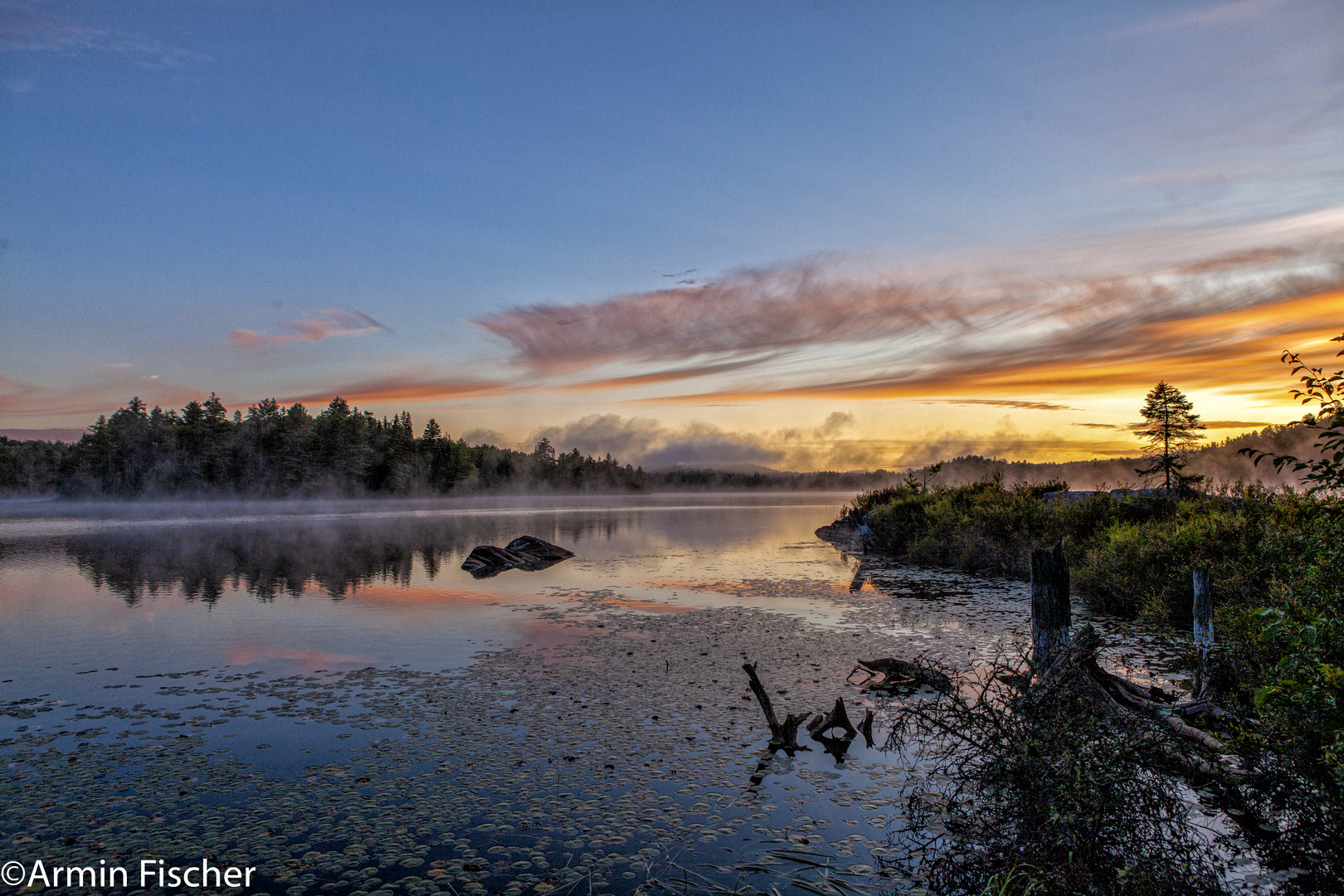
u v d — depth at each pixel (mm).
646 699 9562
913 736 7867
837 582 21578
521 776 7012
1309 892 4832
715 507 102125
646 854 5527
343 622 15242
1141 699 8195
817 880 5148
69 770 7207
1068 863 4535
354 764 7344
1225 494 16422
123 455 106438
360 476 114000
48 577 22578
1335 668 4938
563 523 55594
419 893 4988
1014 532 22375
